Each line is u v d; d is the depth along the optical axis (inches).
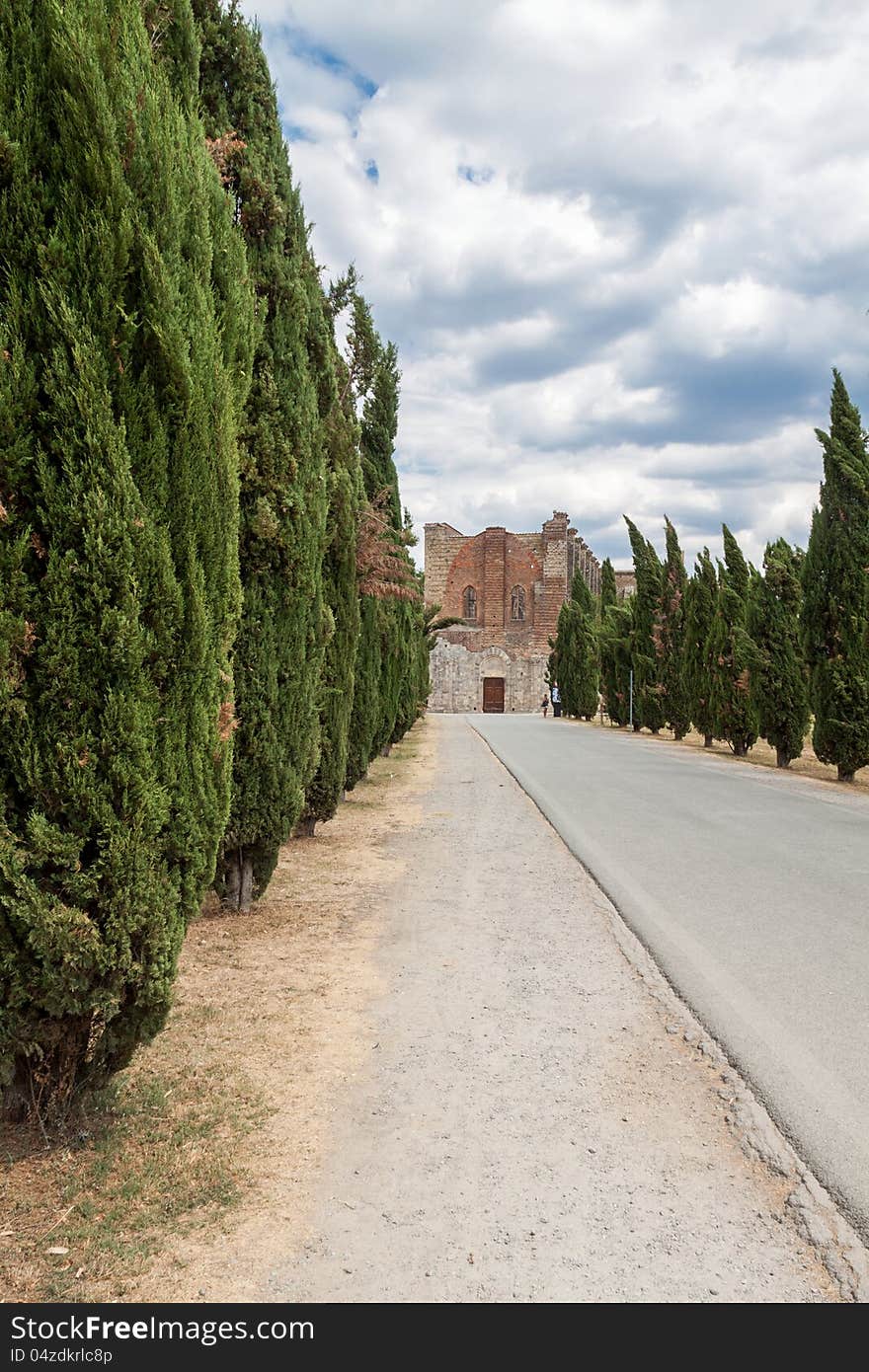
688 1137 155.3
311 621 307.3
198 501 154.9
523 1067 183.9
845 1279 117.1
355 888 343.9
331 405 385.7
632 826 491.8
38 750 136.1
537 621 2733.8
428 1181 140.9
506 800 601.6
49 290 135.3
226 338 186.1
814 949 266.1
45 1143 152.2
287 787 296.7
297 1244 125.3
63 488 135.9
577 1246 124.1
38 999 142.8
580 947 268.7
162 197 150.9
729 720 1065.5
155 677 147.5
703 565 1204.5
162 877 151.8
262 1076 180.1
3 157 133.9
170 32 191.0
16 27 136.8
